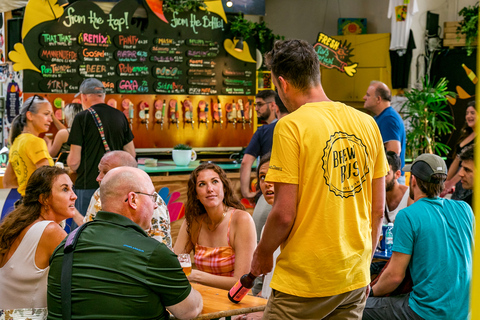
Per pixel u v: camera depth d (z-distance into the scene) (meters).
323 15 10.11
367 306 2.96
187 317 2.19
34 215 2.64
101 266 2.07
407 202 3.72
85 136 5.41
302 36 10.23
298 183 1.93
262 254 2.05
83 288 2.06
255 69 8.41
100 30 7.25
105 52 7.32
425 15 8.91
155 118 7.88
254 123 8.57
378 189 2.14
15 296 2.55
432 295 2.79
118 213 2.22
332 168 1.94
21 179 5.14
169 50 7.78
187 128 8.14
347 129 2.00
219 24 8.09
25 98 6.89
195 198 3.18
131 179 2.25
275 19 10.21
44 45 6.89
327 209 1.93
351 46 9.22
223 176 3.17
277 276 2.01
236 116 8.41
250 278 2.26
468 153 3.92
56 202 2.68
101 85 5.49
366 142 2.04
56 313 2.13
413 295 2.87
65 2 6.87
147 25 7.62
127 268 2.06
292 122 1.95
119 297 2.04
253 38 8.33
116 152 3.50
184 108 8.05
